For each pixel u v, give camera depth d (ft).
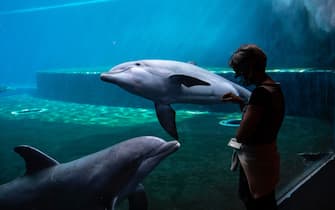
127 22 114.52
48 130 35.58
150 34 103.40
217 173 18.54
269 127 8.39
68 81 59.98
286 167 18.35
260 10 64.69
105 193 11.28
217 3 76.74
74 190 11.19
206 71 16.80
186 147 24.68
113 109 49.78
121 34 118.73
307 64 46.75
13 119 43.04
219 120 35.65
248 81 8.57
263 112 8.17
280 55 56.13
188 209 13.98
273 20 59.52
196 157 21.91
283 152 21.52
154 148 11.80
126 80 14.80
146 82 14.93
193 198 15.14
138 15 108.99
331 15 37.32
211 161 20.92
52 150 27.32
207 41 78.23
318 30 42.78
